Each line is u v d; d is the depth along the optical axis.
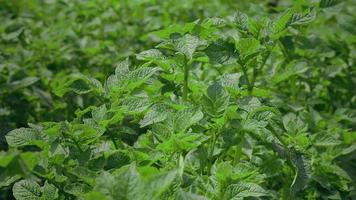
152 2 2.82
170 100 1.45
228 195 1.29
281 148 1.45
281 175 1.56
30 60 2.23
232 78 1.50
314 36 2.01
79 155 1.39
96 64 2.29
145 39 2.36
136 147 1.49
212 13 2.88
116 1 2.88
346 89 1.99
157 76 1.57
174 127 1.36
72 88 1.51
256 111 1.40
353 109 1.97
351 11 3.11
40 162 1.40
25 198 1.38
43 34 2.47
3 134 1.79
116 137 1.49
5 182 1.40
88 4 2.74
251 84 1.53
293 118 1.64
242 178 1.33
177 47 1.43
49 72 2.19
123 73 1.50
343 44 2.07
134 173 1.14
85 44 2.35
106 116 1.44
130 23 2.83
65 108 2.08
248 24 1.54
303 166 1.43
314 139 1.56
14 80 2.03
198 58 1.50
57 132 1.40
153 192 1.12
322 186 1.53
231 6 3.14
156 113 1.40
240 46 1.46
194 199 1.17
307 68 1.79
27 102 2.07
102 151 1.41
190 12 2.80
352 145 1.59
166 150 1.35
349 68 2.06
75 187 1.34
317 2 1.78
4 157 1.14
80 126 1.39
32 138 1.42
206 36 1.50
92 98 2.06
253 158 1.51
